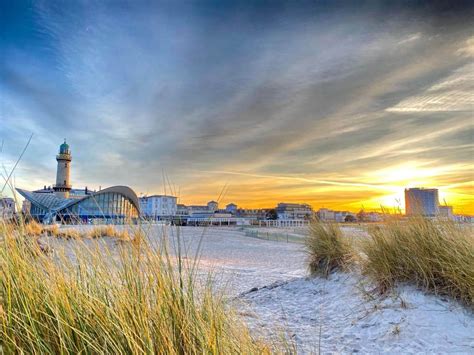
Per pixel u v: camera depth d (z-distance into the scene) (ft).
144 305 5.91
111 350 5.15
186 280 7.24
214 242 64.34
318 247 20.67
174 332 5.94
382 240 15.87
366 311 13.57
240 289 20.58
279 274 27.09
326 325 13.01
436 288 13.19
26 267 6.20
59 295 5.69
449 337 10.62
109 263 6.70
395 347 10.41
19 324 5.15
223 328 6.91
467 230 14.46
